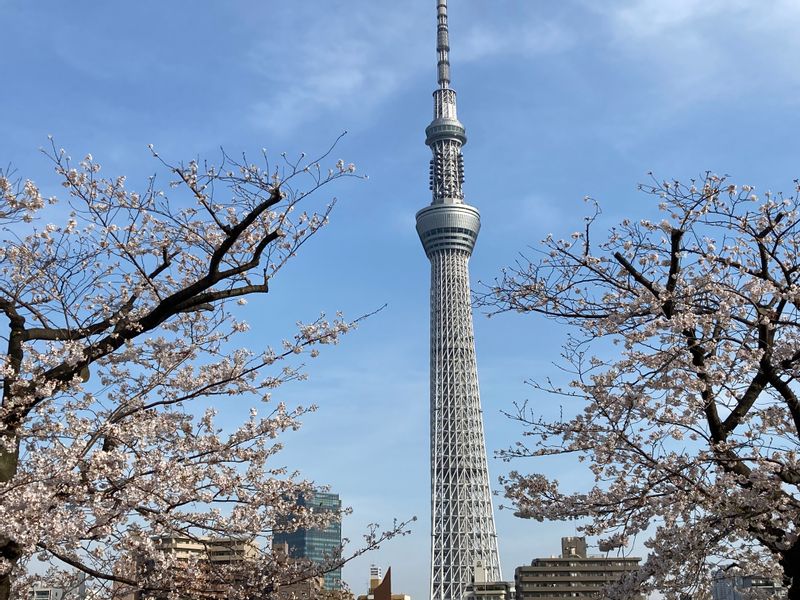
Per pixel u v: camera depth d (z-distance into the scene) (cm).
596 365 1945
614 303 1989
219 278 1855
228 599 1953
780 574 2005
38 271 1848
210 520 1902
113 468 1582
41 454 1536
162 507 1734
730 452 1780
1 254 1855
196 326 2061
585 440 1927
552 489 1992
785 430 1841
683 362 1825
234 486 1856
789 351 1803
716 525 1767
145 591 1886
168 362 1942
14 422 1652
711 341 1791
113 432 1634
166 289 2109
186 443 1811
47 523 1497
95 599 1847
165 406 1892
